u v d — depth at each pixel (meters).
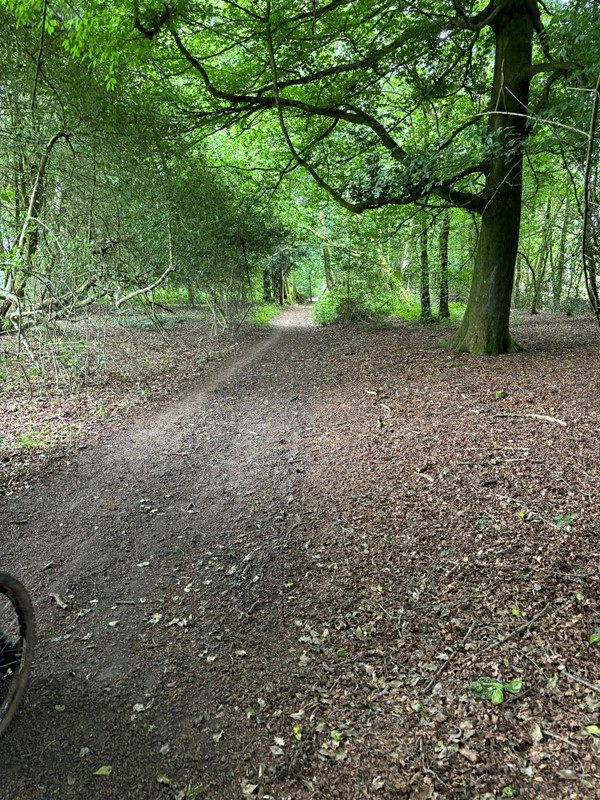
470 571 3.20
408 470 4.70
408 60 8.84
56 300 7.91
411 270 16.95
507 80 7.95
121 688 2.59
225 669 2.69
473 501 3.98
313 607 3.12
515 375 7.46
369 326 17.23
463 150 7.18
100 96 7.97
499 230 8.95
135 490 4.92
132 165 9.28
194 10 7.60
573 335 11.40
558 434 4.93
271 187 13.02
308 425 6.53
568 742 2.03
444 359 9.21
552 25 6.96
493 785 1.91
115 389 8.67
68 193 9.09
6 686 2.38
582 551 3.15
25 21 6.10
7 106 7.21
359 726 2.27
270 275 27.98
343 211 16.22
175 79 10.02
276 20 7.86
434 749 2.10
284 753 2.18
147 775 2.12
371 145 9.70
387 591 3.17
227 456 5.73
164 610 3.21
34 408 7.40
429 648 2.67
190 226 12.48
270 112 11.99
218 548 3.87
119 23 6.79
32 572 3.62
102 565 3.70
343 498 4.40
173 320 18.77
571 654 2.45
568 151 4.57
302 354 12.38
